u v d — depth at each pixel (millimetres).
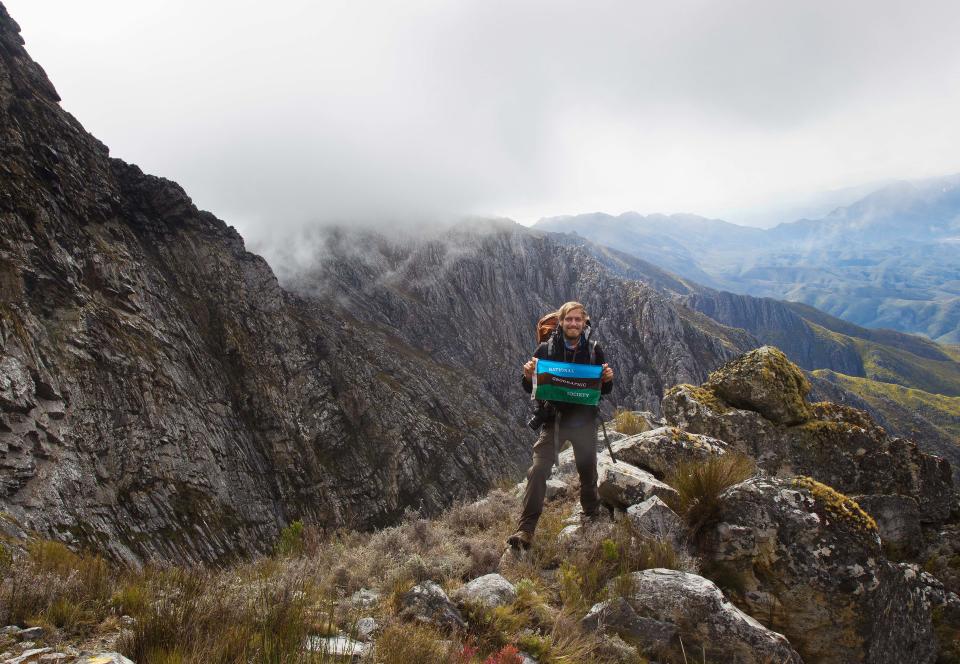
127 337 54188
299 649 3314
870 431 9750
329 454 102312
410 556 5570
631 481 6875
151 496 45281
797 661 4859
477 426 154000
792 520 5809
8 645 3355
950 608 7309
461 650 3799
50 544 5973
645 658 4676
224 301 87250
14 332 38562
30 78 62469
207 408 63844
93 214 62344
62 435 37125
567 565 5637
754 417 10031
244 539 54094
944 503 9258
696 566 5781
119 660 3143
